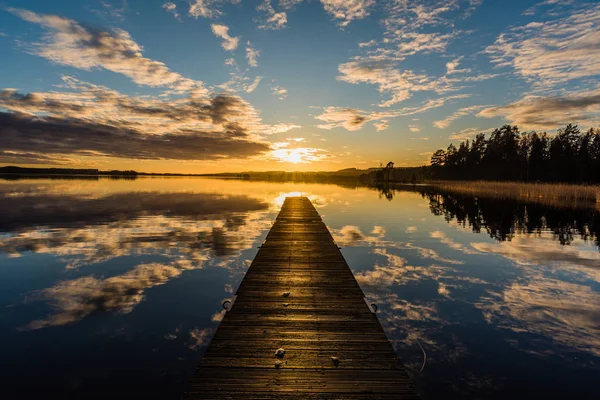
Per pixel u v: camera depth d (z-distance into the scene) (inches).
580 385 172.7
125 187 2341.3
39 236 538.6
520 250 458.9
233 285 316.2
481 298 287.1
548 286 315.9
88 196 1409.9
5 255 418.0
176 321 242.5
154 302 275.6
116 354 199.6
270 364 165.6
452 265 387.2
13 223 667.4
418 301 281.7
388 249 469.1
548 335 223.9
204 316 251.1
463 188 1843.0
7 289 302.4
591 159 1964.8
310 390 147.6
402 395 145.7
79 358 195.2
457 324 240.4
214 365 164.1
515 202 1088.8
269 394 144.5
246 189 2197.3
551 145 2349.9
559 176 2101.4
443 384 174.7
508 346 210.2
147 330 228.7
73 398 162.9
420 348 209.0
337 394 145.5
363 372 160.7
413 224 696.4
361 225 684.7
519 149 2524.6
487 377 180.1
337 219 772.0
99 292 296.7
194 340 216.5
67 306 266.2
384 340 190.7
